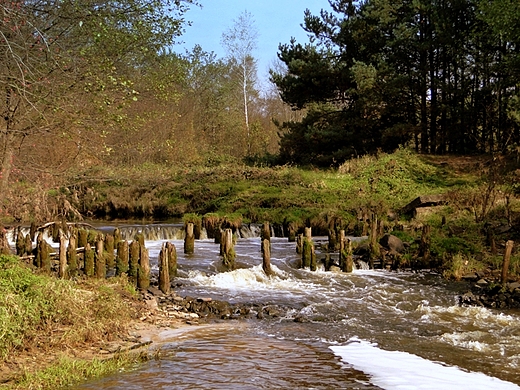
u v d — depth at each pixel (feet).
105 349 41.55
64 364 38.58
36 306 41.52
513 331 47.57
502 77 113.39
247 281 60.29
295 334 46.14
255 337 45.11
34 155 60.39
